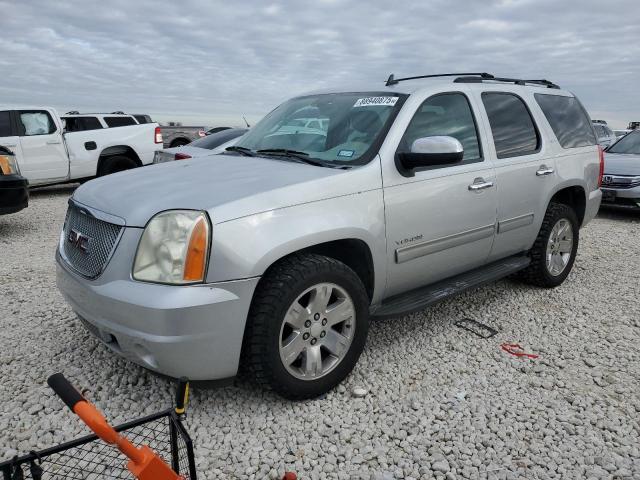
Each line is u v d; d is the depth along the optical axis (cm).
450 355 359
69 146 1084
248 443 266
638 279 530
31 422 280
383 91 379
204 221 256
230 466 250
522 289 493
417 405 298
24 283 499
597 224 845
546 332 399
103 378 321
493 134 409
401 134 340
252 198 272
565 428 280
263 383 279
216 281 255
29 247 655
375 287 328
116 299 259
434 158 319
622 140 1023
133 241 264
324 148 354
